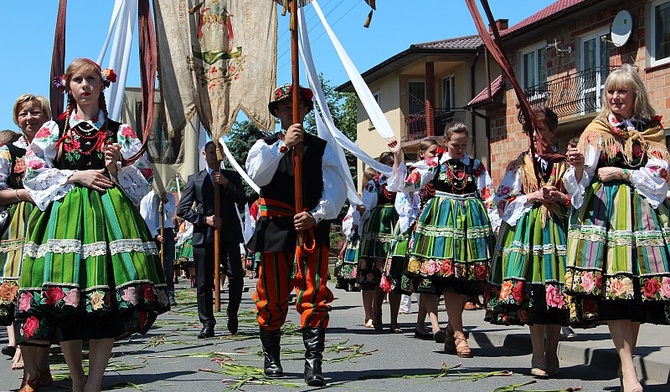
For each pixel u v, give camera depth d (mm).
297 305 5727
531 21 23172
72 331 4449
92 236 4465
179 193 17000
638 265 4855
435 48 27859
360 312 12000
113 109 7711
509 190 6062
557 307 5828
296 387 5605
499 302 6031
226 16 10047
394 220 9492
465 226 7207
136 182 4738
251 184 7020
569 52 21016
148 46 4949
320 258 5730
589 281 4906
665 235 4871
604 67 19953
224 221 8789
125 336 4559
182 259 16953
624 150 4949
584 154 4996
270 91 10094
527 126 5754
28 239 4539
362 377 5973
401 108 31422
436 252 7125
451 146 7285
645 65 18359
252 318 10789
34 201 4527
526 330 8570
